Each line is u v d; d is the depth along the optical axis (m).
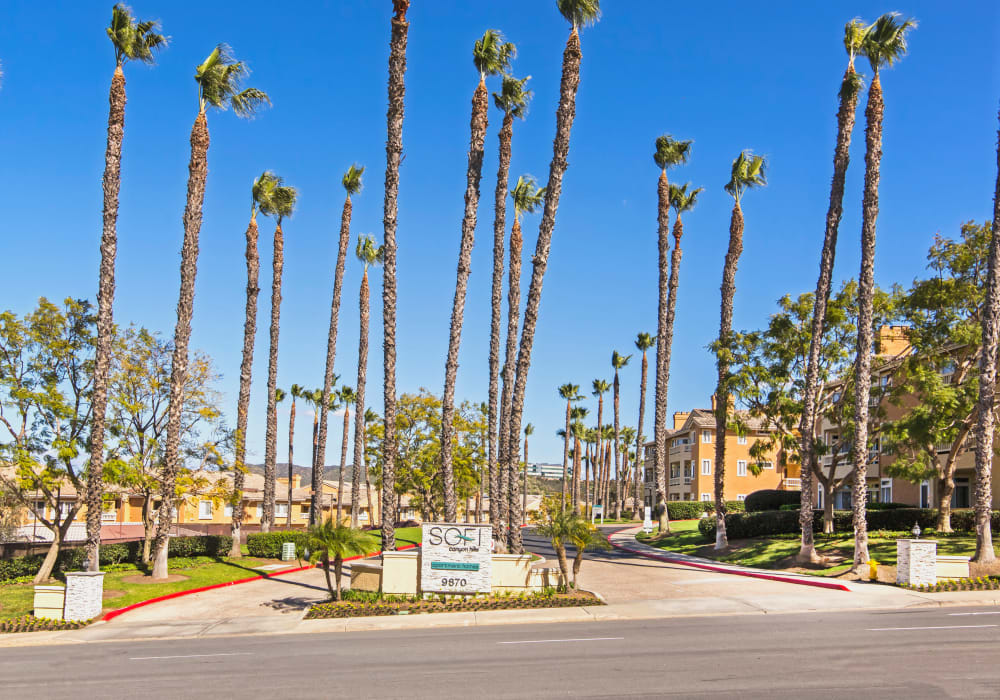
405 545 45.62
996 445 33.97
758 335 33.47
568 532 23.50
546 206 27.73
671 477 80.00
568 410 77.31
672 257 46.03
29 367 31.28
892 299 31.95
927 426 28.78
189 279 30.52
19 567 31.62
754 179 39.06
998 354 30.70
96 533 27.02
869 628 16.41
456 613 21.33
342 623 20.62
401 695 11.85
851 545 31.31
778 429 33.62
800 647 14.44
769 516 39.03
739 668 12.79
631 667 13.22
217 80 30.30
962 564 23.56
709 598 22.78
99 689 13.20
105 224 27.84
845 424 32.66
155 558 30.64
